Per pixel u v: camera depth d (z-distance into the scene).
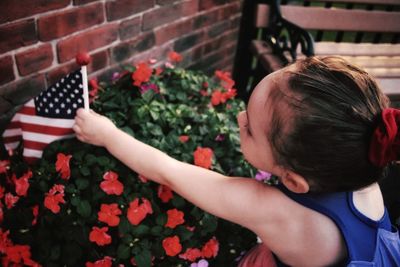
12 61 1.23
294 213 0.83
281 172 0.80
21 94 1.30
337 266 0.83
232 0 2.14
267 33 2.21
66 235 1.09
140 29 1.64
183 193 0.94
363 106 0.69
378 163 0.69
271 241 0.89
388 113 0.67
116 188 1.07
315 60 0.75
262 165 0.84
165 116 1.32
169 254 1.07
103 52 1.52
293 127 0.69
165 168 0.95
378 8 3.51
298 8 2.18
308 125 0.68
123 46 1.60
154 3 1.65
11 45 1.20
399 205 1.15
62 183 1.12
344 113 0.67
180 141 1.26
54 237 1.13
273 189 0.86
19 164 1.21
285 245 0.87
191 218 1.17
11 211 1.15
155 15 1.68
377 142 0.67
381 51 2.32
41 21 1.25
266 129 0.75
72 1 1.31
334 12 2.24
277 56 2.08
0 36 1.16
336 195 0.81
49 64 1.34
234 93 1.59
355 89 0.69
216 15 2.08
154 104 1.32
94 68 1.52
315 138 0.68
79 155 1.14
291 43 2.00
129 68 1.48
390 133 0.66
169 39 1.84
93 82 1.40
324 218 0.80
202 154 1.12
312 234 0.82
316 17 2.23
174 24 1.82
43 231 1.11
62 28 1.32
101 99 1.36
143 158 0.99
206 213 1.13
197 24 1.97
